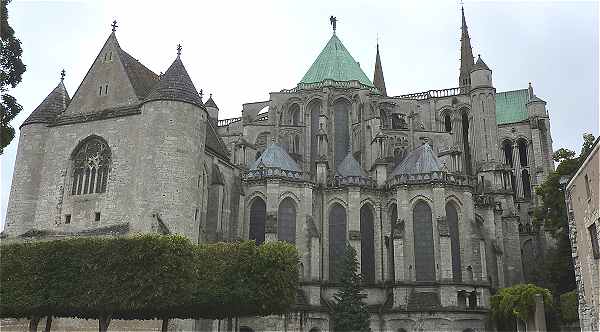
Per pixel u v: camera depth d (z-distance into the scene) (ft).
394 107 344.28
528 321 201.67
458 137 345.31
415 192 252.21
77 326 185.98
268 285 163.12
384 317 237.45
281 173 254.27
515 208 325.83
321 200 263.90
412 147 307.78
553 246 308.81
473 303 237.04
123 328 181.57
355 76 337.31
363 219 261.65
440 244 237.45
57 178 213.05
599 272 142.20
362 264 255.29
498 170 306.14
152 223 184.65
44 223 209.05
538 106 391.04
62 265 152.46
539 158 377.30
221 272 163.43
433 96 363.97
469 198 252.83
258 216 251.39
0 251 158.20
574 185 161.38
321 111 310.65
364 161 293.43
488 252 261.24
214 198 223.92
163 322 164.45
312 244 242.99
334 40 358.23
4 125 155.74
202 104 210.38
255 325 223.10
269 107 319.88
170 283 146.41
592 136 245.65
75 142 214.90
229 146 310.04
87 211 203.10
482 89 343.26
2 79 157.07
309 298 234.79
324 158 272.92
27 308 150.82
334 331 223.71
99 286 147.64
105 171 207.31
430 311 228.22
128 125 206.80
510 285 279.08
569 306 202.08
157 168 191.62
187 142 199.11
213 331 209.77
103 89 221.25
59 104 230.68
